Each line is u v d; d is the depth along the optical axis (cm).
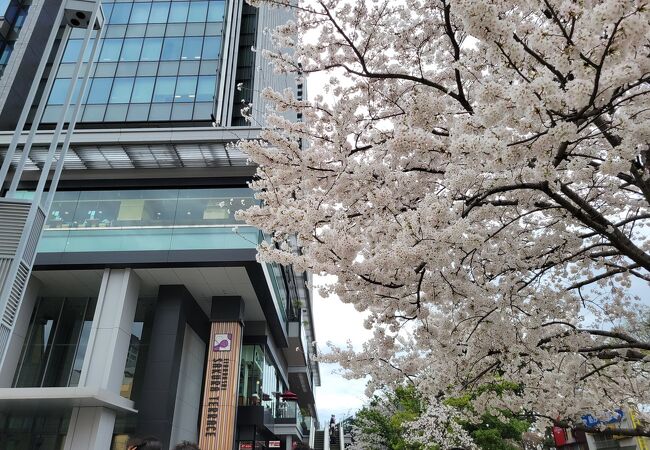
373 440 2005
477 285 512
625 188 555
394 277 461
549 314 580
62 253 1517
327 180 549
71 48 2298
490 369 636
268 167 572
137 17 2373
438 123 415
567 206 399
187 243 1543
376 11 567
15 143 493
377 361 712
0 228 445
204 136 1627
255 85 2150
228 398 1553
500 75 408
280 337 2352
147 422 1384
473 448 1191
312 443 3198
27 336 1573
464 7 266
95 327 1428
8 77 2119
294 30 575
